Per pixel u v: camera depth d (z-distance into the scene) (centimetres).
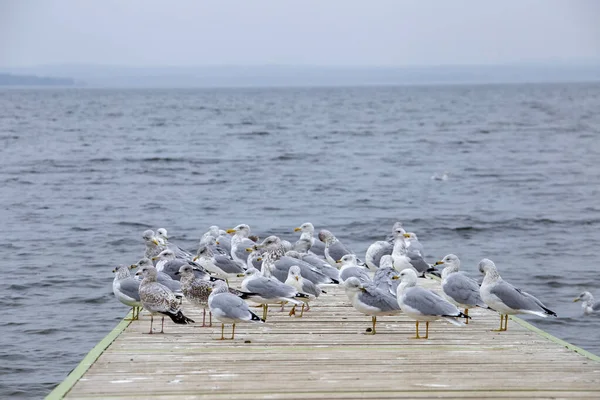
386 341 1395
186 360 1257
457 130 9625
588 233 3453
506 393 1088
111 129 9775
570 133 8938
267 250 1817
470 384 1127
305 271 1752
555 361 1255
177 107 17350
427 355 1291
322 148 7394
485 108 15588
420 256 2055
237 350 1326
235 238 2166
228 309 1377
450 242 3309
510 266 2827
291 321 1566
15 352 1794
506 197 4506
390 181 5175
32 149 6988
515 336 1442
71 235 3300
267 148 7356
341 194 4603
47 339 1898
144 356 1283
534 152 6950
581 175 5384
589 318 2134
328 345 1362
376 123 11144
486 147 7469
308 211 4022
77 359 1752
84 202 4178
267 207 4134
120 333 1466
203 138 8450
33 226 3497
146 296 1450
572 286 2522
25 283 2472
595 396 1075
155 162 6075
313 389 1103
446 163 6194
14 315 2112
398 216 3884
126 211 3928
